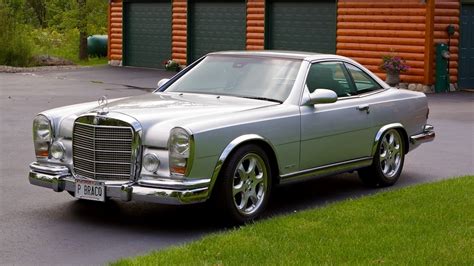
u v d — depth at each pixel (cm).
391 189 939
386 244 647
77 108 812
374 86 949
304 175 834
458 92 2169
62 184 771
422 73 2158
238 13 2753
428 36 2138
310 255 617
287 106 812
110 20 3288
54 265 631
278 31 2622
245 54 895
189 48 2941
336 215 754
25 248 680
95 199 739
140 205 847
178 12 2967
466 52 2227
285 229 700
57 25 4406
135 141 724
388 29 2245
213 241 664
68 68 3148
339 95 888
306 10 2516
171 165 713
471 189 881
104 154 740
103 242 702
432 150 1231
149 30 3120
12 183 953
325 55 898
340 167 882
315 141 838
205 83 869
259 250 632
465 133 1416
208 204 849
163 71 3012
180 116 743
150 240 709
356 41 2347
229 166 739
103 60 3781
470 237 670
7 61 3206
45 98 2000
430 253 621
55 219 782
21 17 4031
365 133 909
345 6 2372
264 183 780
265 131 776
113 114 739
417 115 998
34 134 802
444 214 754
